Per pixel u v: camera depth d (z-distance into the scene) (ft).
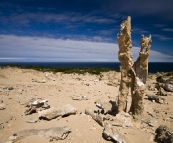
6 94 49.60
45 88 63.21
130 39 32.83
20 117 33.81
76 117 34.24
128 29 32.12
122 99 36.32
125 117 34.60
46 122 32.24
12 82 72.43
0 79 75.36
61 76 107.65
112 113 39.11
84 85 75.31
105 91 66.23
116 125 33.32
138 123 34.65
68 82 82.43
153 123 36.27
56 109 34.24
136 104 34.53
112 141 27.66
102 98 52.90
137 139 29.48
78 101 47.67
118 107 36.96
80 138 27.76
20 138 26.55
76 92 60.08
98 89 68.90
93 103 46.60
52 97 50.19
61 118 33.73
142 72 33.63
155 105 51.88
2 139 26.71
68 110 35.12
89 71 151.12
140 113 34.81
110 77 105.91
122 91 36.17
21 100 44.96
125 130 31.96
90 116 35.32
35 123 31.83
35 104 37.22
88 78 105.91
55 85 69.72
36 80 81.51
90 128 30.66
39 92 56.34
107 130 28.60
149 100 57.67
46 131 27.73
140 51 32.50
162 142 28.91
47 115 32.89
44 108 38.40
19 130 29.43
